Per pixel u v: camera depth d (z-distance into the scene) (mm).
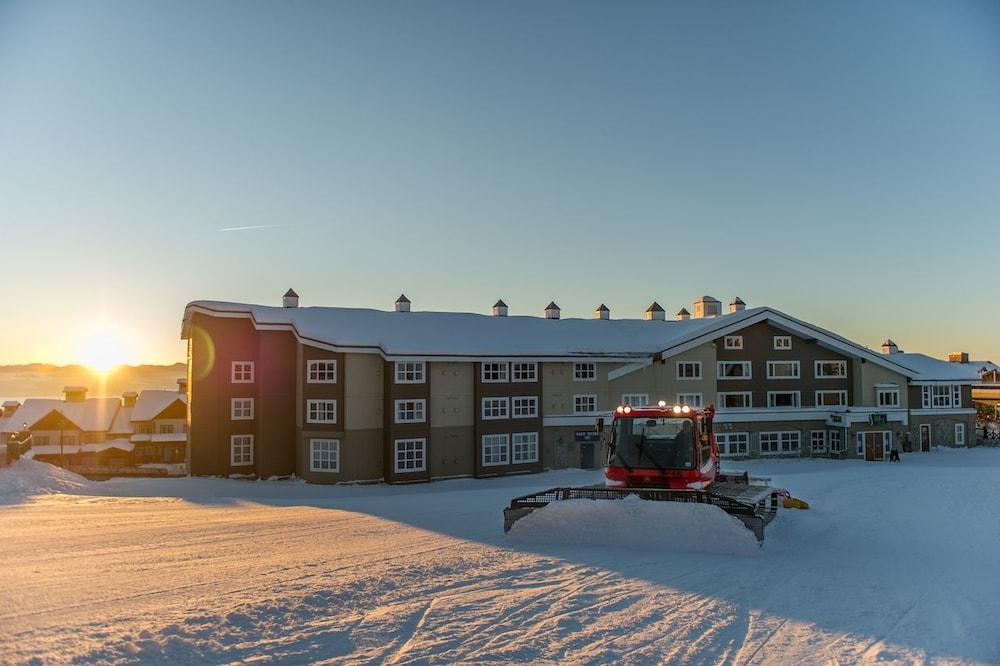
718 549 12680
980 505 21797
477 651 6918
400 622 7742
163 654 6477
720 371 52031
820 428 51688
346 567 10539
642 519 13133
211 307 42156
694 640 7586
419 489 37438
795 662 7070
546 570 10711
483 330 46156
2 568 10164
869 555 13516
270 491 36125
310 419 40062
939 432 57031
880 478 30969
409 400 40031
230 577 9641
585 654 6984
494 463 42281
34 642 6562
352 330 41406
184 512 18922
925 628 8430
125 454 66125
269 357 42156
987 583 11094
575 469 44875
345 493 35812
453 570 10500
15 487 22062
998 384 76000
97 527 15078
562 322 52188
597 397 46844
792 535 15891
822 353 54281
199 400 42219
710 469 16172
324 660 6516
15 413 66688
